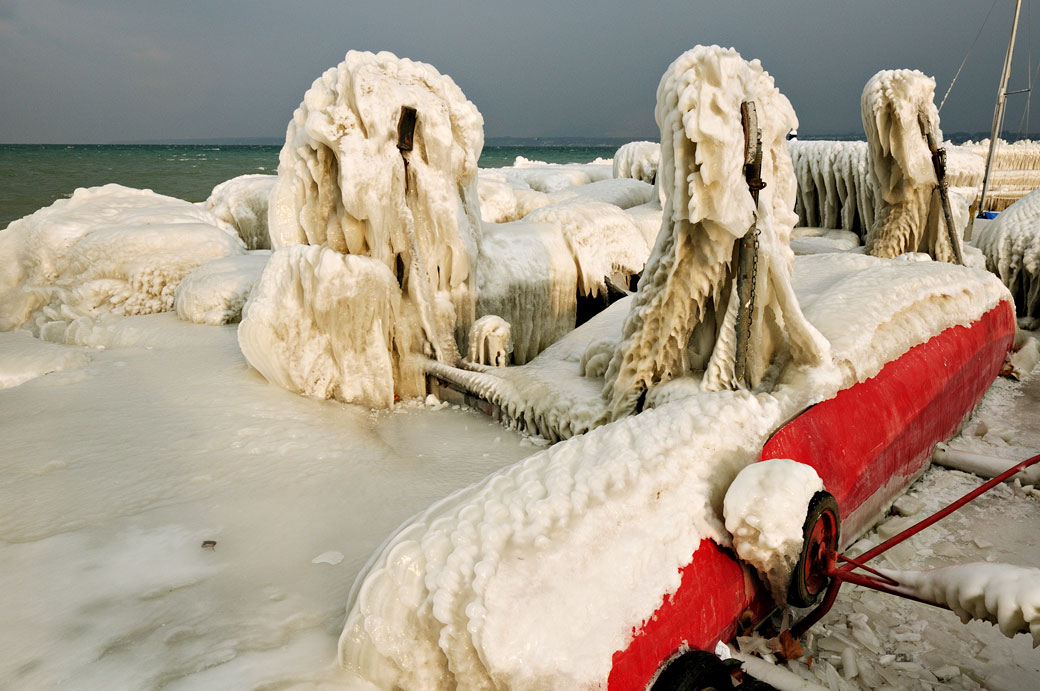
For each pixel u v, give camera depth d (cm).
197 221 889
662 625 199
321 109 494
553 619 182
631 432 254
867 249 749
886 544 267
